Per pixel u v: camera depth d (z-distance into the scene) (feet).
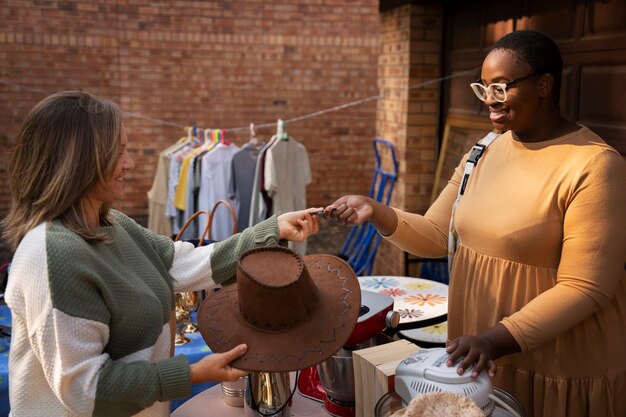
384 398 5.23
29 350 4.70
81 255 4.57
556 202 5.61
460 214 6.32
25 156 4.75
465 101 14.14
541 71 5.59
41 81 23.29
